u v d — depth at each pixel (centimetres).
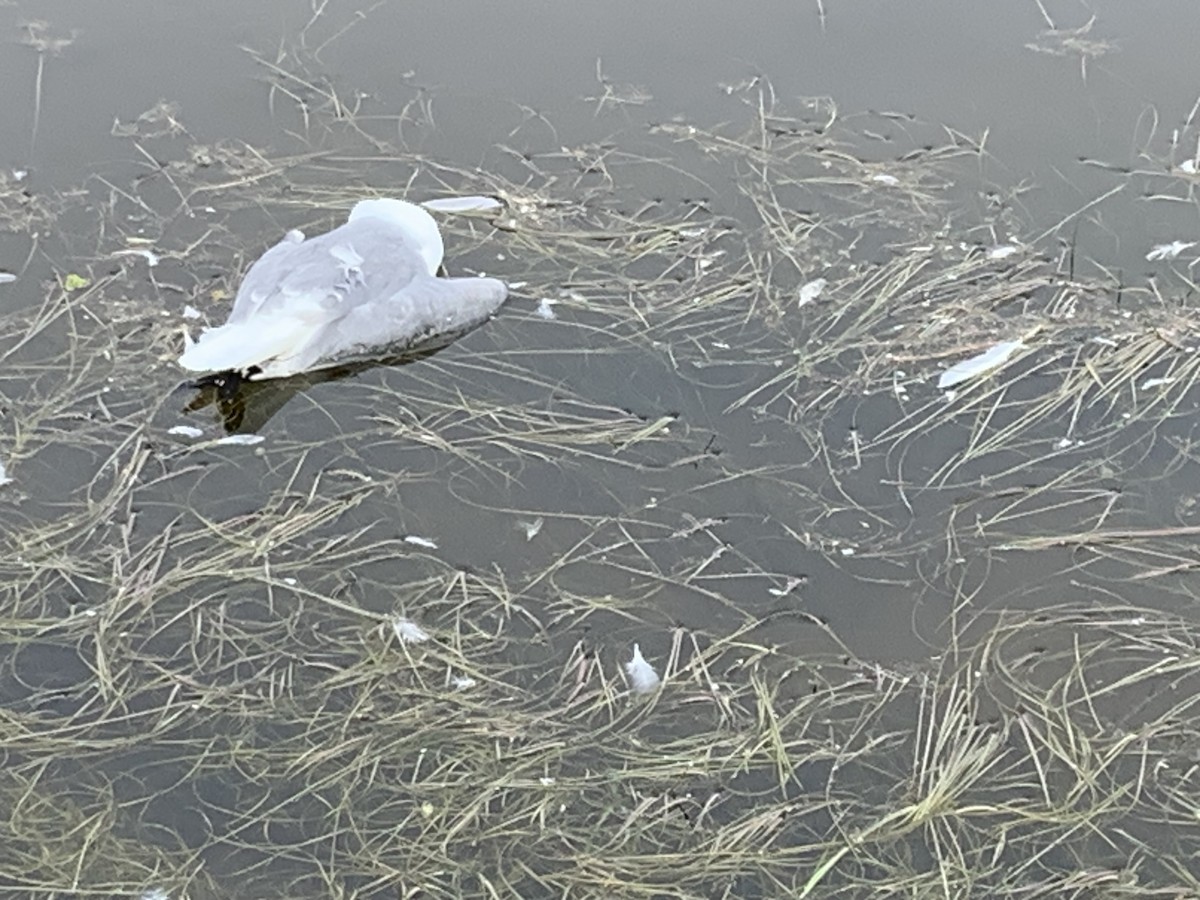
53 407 192
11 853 161
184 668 173
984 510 191
